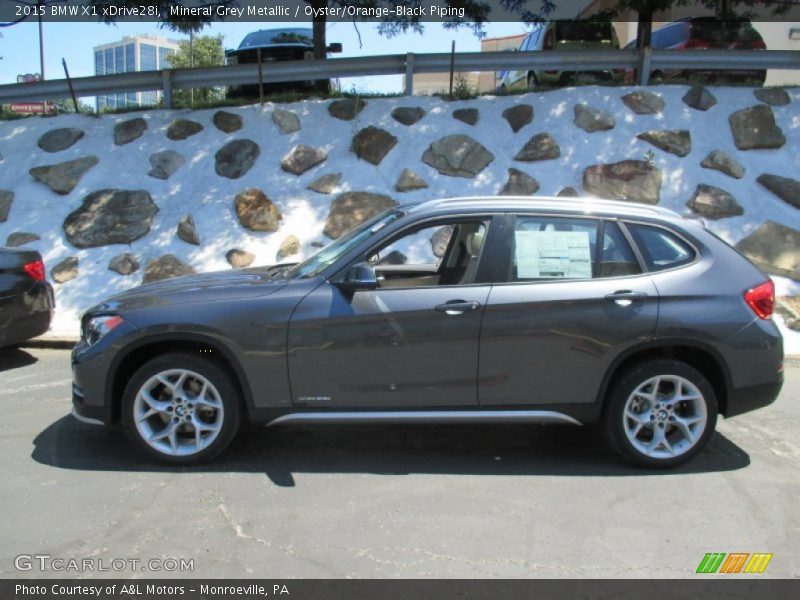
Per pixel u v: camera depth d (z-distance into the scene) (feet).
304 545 11.32
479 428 17.03
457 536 11.63
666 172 31.07
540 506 12.77
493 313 13.87
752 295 14.34
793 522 12.19
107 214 30.99
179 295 14.46
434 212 14.65
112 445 15.70
